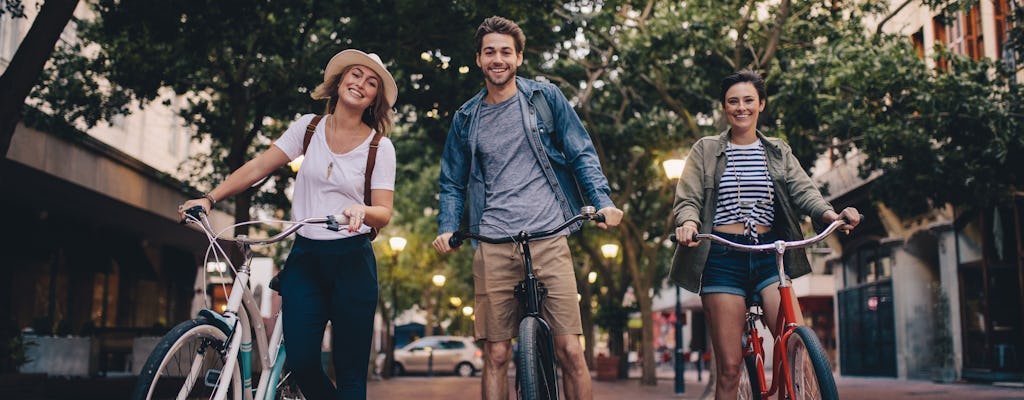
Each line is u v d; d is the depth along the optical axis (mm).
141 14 11328
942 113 12641
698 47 14625
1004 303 18375
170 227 23812
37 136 16000
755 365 4539
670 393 17516
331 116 4098
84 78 15555
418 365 32875
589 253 24969
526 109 4500
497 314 4414
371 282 4043
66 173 17062
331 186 3971
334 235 3914
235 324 3566
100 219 22516
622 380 25375
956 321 19688
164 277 28656
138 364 13367
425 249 34031
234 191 3957
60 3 8227
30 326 19797
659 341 61250
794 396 3953
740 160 4832
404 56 13359
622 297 26000
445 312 51312
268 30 12852
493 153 4512
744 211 4738
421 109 15094
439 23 12578
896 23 20312
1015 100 12914
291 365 3918
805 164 17141
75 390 12656
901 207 14211
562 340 4336
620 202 20422
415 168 23469
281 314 4027
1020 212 18078
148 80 14312
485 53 4477
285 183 18266
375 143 4000
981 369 18688
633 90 19016
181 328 3311
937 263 22266
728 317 4730
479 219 4559
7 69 8195
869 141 13344
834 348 34156
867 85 12750
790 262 4688
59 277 21500
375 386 21188
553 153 4512
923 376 21641
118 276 25250
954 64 13102
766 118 15109
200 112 16672
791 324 4016
